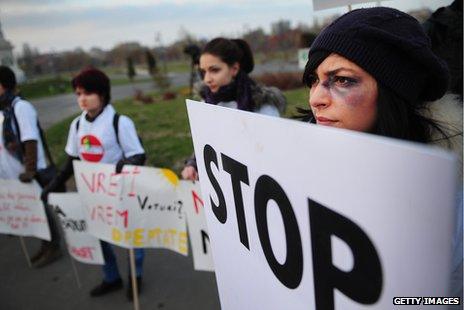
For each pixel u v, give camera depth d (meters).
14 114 3.12
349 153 0.45
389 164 0.40
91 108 2.53
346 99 0.75
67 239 2.82
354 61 0.72
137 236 2.37
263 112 2.00
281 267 0.67
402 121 0.75
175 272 3.21
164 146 7.61
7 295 3.14
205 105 0.82
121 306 2.86
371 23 0.71
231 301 0.94
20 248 3.99
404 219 0.40
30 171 3.11
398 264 0.42
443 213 0.36
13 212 3.26
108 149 2.55
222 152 0.79
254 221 0.73
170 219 2.27
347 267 0.50
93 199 2.48
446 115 0.82
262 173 0.65
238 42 2.13
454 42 1.96
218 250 0.94
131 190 2.32
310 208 0.55
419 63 0.73
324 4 1.85
